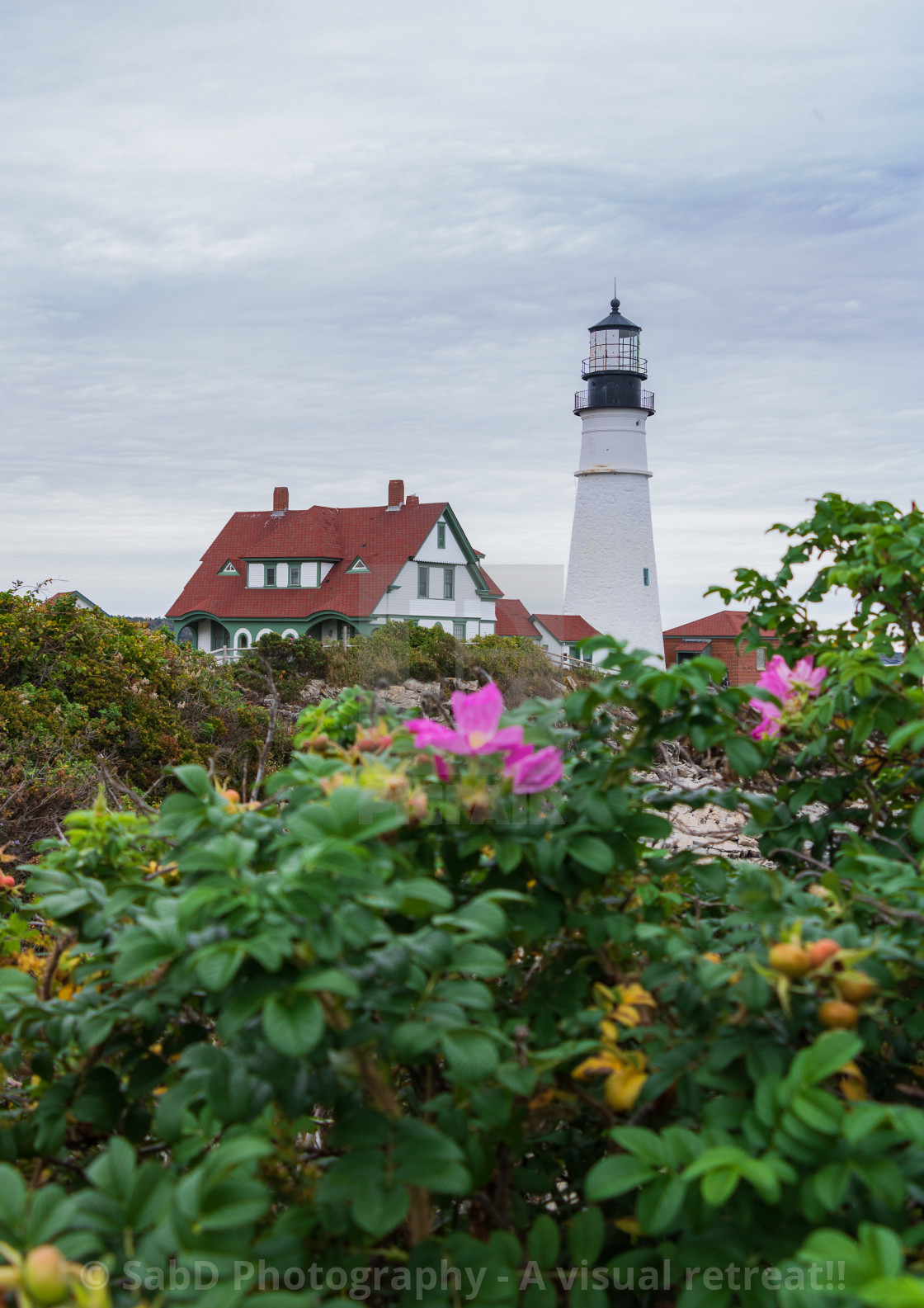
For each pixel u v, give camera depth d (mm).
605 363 35062
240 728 13406
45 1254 1174
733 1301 1569
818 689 2816
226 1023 1469
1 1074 2209
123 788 3316
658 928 1911
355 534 39375
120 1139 1547
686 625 37438
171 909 1785
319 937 1525
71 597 12922
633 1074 1798
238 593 39969
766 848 2836
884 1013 1784
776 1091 1542
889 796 2832
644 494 35656
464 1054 1542
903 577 3387
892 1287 1049
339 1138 1593
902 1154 1588
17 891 2922
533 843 1975
